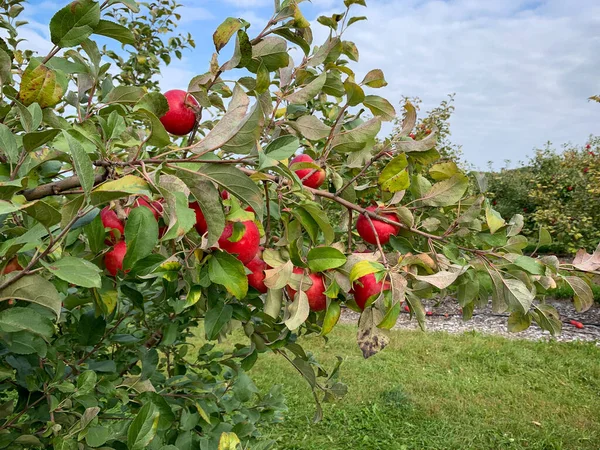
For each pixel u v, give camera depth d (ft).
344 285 4.25
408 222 4.92
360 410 16.17
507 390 17.62
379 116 5.06
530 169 52.80
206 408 6.61
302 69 5.07
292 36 4.42
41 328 3.02
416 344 22.88
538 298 5.74
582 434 14.48
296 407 16.37
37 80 3.18
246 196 3.05
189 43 13.80
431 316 29.53
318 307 4.33
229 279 3.55
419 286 4.32
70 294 5.00
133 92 4.19
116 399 5.93
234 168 3.01
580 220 33.76
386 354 21.56
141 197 3.34
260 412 7.40
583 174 38.88
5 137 3.19
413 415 15.81
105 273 4.18
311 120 5.04
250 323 4.79
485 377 18.92
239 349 7.13
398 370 19.65
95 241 3.35
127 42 3.78
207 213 3.07
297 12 4.39
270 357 21.06
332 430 14.92
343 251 4.45
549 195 39.04
